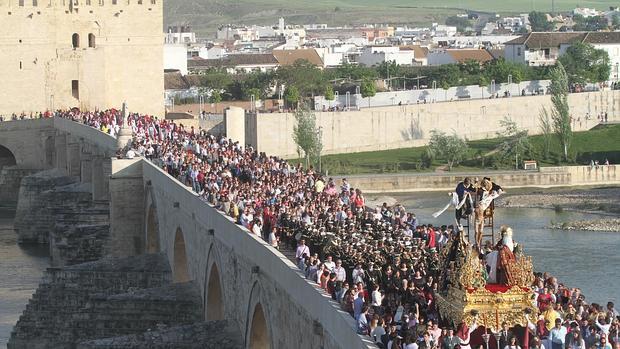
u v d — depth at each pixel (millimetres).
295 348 94750
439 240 108938
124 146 199375
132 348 121188
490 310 75750
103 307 140875
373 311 82438
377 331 79438
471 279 76062
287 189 139125
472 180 80188
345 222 117250
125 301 139875
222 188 134500
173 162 168375
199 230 135375
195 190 144500
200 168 152375
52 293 157625
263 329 110500
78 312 144500
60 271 159125
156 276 156500
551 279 91938
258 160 171750
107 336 140625
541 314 81875
